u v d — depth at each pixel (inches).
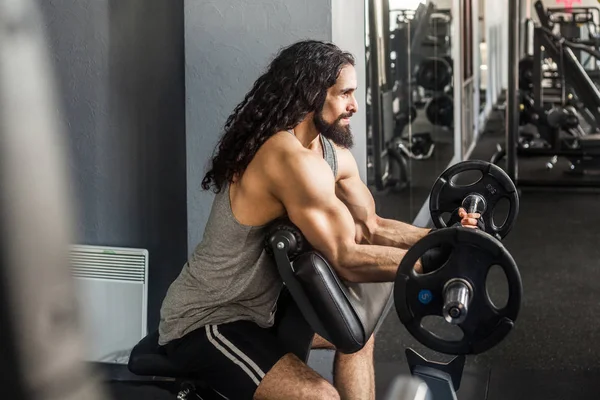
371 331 70.8
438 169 218.7
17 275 11.1
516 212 84.0
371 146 135.2
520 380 111.2
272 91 74.0
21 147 11.1
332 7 99.2
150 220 111.3
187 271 75.9
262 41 101.0
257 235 73.0
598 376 112.0
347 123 77.0
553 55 268.4
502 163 286.8
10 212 11.1
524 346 124.9
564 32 280.1
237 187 73.0
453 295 60.6
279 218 72.2
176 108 108.3
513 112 246.7
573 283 159.8
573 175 268.2
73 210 11.9
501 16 430.0
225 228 73.1
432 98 211.3
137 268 107.8
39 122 11.3
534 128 329.4
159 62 107.8
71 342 11.6
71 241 11.6
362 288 72.2
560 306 144.9
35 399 11.2
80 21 108.4
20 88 11.1
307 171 69.6
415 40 189.5
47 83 11.4
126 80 109.0
